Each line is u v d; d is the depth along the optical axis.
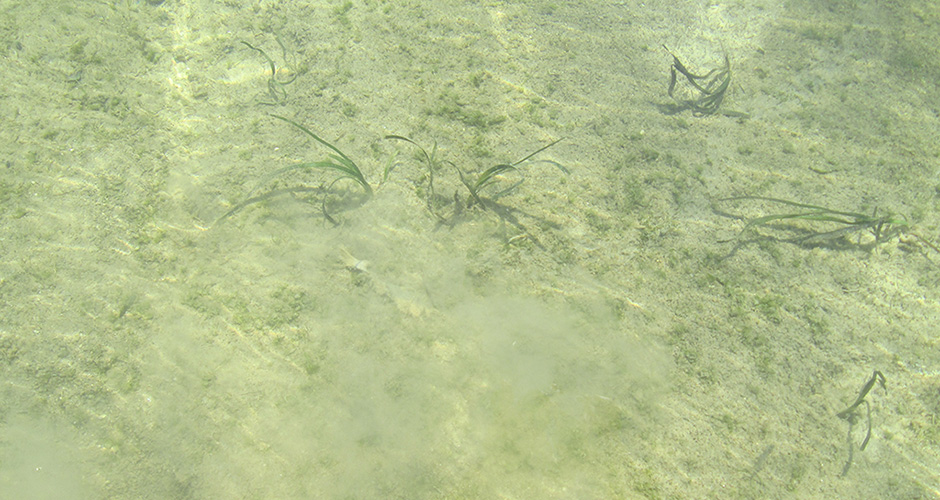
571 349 1.15
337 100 1.43
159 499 1.03
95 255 1.23
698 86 1.42
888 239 1.26
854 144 1.38
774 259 1.24
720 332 1.16
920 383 1.12
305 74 1.47
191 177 1.33
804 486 1.04
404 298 1.19
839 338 1.16
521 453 1.05
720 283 1.21
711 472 1.05
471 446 1.06
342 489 1.03
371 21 1.55
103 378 1.12
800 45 1.54
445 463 1.05
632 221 1.28
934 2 1.61
